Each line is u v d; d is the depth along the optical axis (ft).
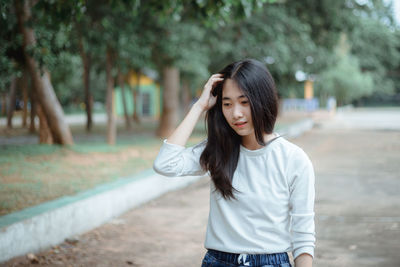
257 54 45.50
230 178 6.10
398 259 14.02
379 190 24.99
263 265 5.94
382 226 17.67
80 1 15.03
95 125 79.61
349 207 20.93
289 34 48.60
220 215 6.25
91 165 28.35
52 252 14.37
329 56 58.03
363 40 142.61
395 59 164.35
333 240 16.02
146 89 113.80
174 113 50.72
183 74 58.80
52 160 29.53
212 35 44.14
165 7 18.61
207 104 6.53
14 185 21.33
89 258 14.05
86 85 63.31
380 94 196.95
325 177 29.45
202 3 16.88
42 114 34.71
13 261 13.06
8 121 63.72
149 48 38.68
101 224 17.99
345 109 163.63
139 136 53.47
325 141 55.77
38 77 32.50
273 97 5.98
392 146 49.01
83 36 32.17
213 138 6.36
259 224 5.97
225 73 6.15
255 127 5.90
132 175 24.88
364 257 14.24
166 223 18.37
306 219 5.84
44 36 24.59
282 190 5.96
